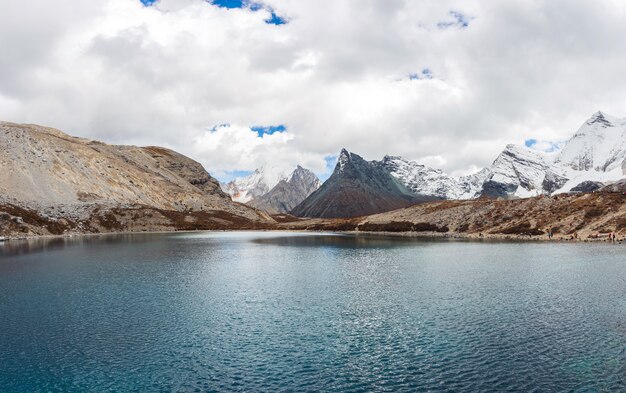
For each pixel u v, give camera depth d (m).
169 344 42.00
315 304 57.38
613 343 40.81
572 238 147.62
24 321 49.16
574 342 41.25
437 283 71.25
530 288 65.81
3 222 170.25
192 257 109.81
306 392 32.19
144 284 71.25
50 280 74.38
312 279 76.38
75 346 41.34
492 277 76.06
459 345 41.12
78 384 33.59
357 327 47.06
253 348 40.94
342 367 36.47
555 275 76.81
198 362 37.69
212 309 54.75
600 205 167.62
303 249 133.62
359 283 72.19
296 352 39.91
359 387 32.84
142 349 40.69
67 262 97.56
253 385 33.34
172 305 56.88
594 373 34.56
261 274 82.00
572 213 169.75
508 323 47.56
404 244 149.62
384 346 41.19
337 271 85.75
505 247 129.12
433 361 37.47
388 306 55.97
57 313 52.53
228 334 44.91
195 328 46.91
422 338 43.28
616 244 128.12
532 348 40.00
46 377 34.75
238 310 54.25
